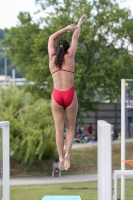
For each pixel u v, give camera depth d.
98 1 76.00
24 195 45.19
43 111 63.38
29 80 78.50
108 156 13.04
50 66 15.70
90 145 81.56
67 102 15.48
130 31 76.75
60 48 15.38
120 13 75.06
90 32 73.38
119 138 90.62
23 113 63.53
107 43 77.56
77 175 63.56
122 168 30.11
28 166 63.69
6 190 20.17
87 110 83.00
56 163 63.56
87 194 45.25
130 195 22.47
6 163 20.09
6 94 64.88
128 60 76.19
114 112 98.38
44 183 56.50
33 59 79.19
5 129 20.05
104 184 13.14
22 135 62.53
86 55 76.25
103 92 78.69
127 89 31.44
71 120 15.81
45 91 78.69
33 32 80.12
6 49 84.06
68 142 15.83
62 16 74.62
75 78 73.56
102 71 73.56
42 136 61.78
